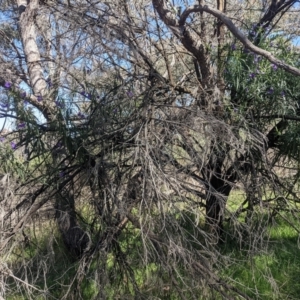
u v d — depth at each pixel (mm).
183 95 4598
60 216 4328
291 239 6105
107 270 4223
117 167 3965
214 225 4207
